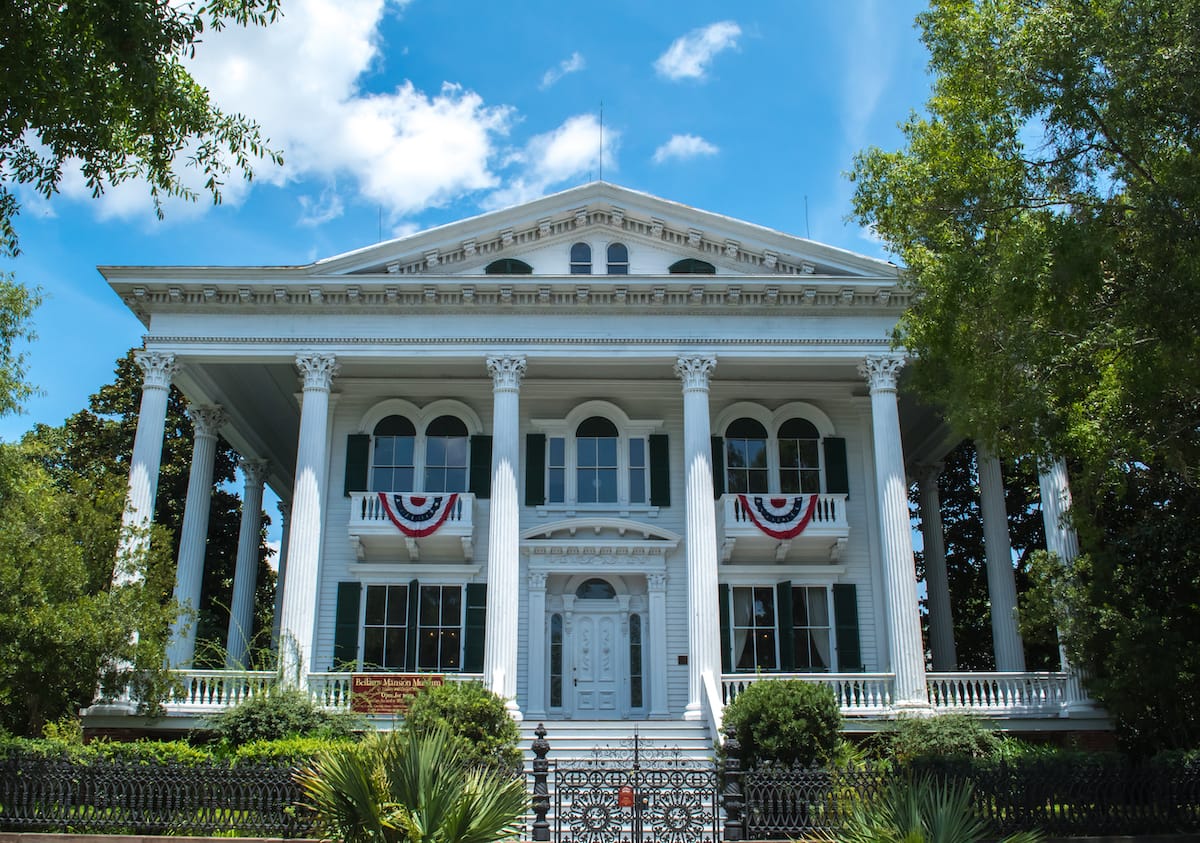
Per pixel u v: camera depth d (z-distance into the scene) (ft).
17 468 72.13
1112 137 47.55
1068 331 48.49
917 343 56.80
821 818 47.14
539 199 87.15
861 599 90.07
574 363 85.25
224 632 129.29
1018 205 51.26
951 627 101.60
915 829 35.40
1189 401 51.70
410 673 75.15
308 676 75.25
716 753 68.23
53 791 49.49
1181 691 64.39
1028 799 49.70
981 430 54.95
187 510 90.68
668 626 88.07
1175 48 42.47
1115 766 51.19
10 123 37.70
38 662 62.95
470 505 88.63
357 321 83.92
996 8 50.31
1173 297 43.09
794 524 88.33
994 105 50.39
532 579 88.53
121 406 128.26
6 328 74.59
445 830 34.94
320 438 81.41
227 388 94.84
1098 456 53.01
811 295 83.76
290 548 78.23
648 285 83.20
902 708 74.84
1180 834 49.11
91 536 70.59
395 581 89.15
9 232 41.16
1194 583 68.08
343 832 35.81
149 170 42.80
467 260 87.56
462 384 93.71
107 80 39.27
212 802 48.93
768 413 94.84
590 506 91.81
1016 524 128.47
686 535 81.35
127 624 66.28
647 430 93.81
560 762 68.13
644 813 51.08
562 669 88.07
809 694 66.74
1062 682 76.28
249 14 39.32
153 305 82.99
